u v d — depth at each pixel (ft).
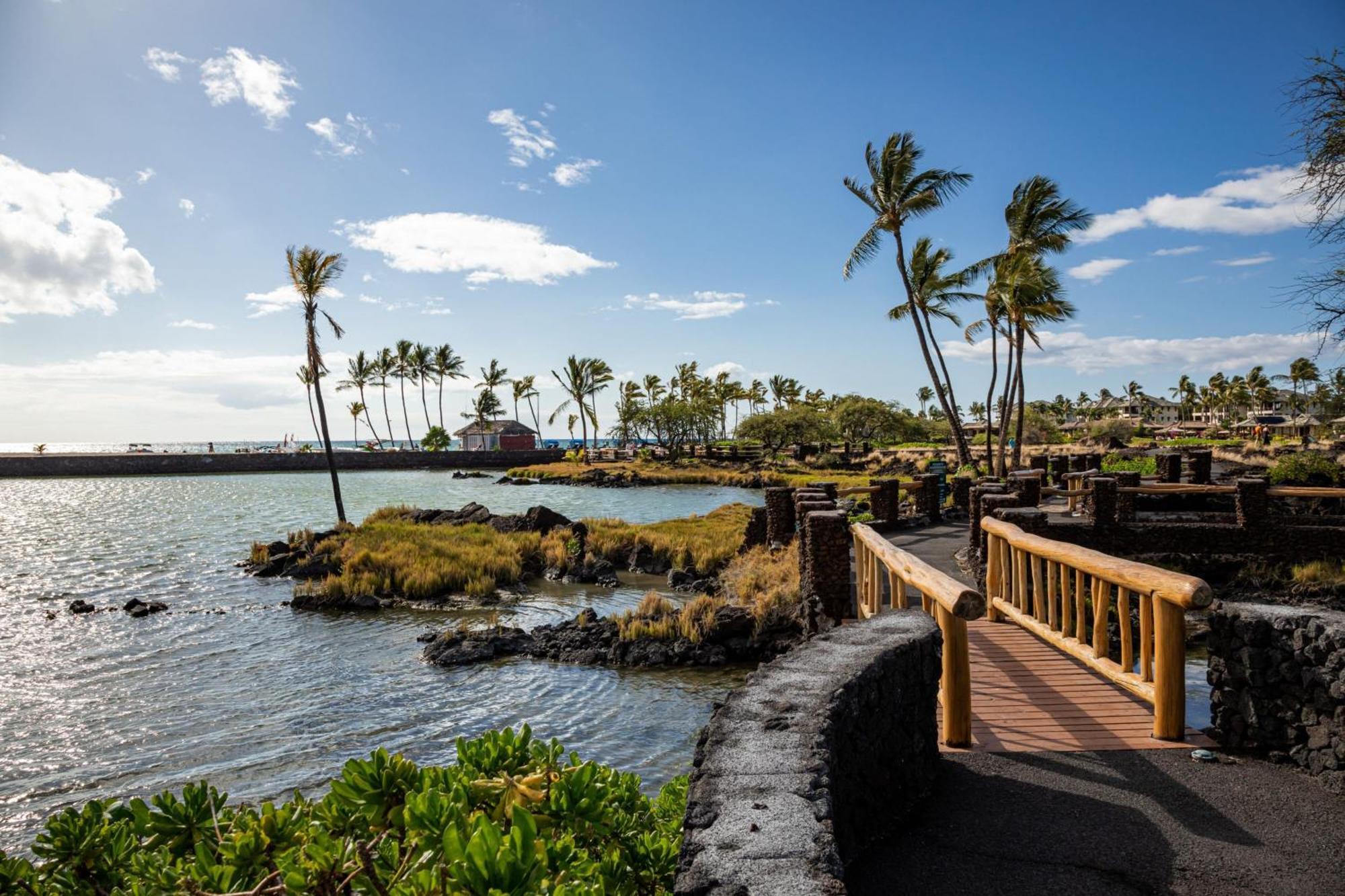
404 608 58.75
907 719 13.19
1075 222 97.45
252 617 56.03
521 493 177.68
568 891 5.63
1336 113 37.68
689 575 65.98
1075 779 13.74
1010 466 114.42
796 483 170.91
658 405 288.10
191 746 32.76
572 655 44.65
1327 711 13.07
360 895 6.95
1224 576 49.44
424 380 342.23
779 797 7.94
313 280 97.55
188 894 6.88
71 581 69.56
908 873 10.79
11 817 26.76
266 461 269.23
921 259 103.24
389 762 7.59
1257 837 11.44
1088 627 36.86
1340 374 86.33
